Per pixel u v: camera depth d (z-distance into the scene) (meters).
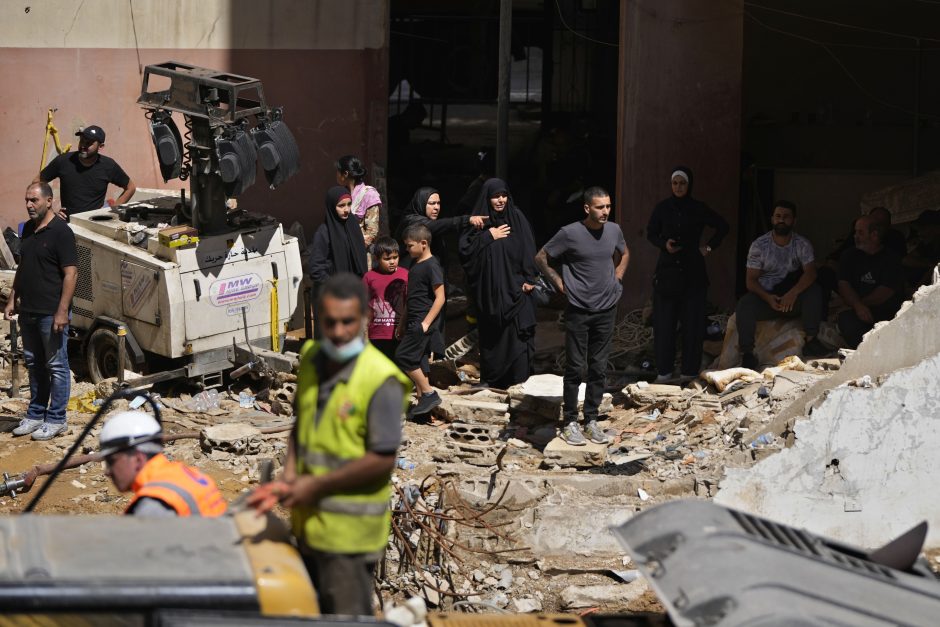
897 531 25.23
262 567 12.23
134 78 43.53
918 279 34.81
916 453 25.11
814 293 31.78
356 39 43.22
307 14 43.03
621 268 27.72
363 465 12.86
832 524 25.27
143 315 31.34
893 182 46.38
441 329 30.53
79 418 30.14
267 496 12.73
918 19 52.72
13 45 43.28
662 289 32.75
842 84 53.78
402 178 61.91
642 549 13.39
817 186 46.16
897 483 25.23
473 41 72.31
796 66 53.84
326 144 43.78
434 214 33.47
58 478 26.62
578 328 27.02
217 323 31.69
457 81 73.06
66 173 37.09
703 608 11.88
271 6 43.00
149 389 32.19
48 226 27.92
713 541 13.02
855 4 52.88
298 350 36.41
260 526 13.30
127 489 14.65
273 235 32.75
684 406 29.70
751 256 32.22
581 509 24.53
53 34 43.25
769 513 25.36
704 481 25.38
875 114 53.66
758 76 54.06
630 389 31.03
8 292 37.09
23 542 12.02
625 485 25.42
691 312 32.81
